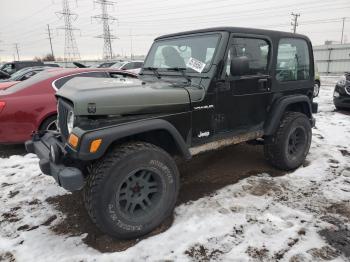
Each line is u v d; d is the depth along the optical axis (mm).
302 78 4570
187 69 3570
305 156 4531
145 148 2816
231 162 4734
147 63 4160
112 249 2773
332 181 4020
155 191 3008
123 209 2838
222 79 3398
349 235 2891
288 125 4137
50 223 3211
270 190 3766
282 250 2684
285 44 4160
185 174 4316
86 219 3262
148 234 2963
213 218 3139
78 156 2578
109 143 2617
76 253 2715
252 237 2855
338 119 7668
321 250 2682
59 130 3295
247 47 3656
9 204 3604
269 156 4270
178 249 2709
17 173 4496
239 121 3732
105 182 2631
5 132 5062
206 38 3537
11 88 5566
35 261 2621
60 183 2670
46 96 5262
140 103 2852
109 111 2695
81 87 2877
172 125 3023
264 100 3969
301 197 3600
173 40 3887
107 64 15781
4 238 2971
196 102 3246
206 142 3463
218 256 2627
